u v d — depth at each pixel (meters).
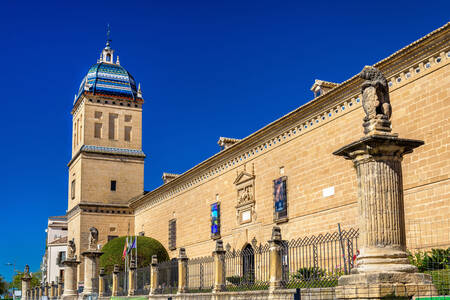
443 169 22.42
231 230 39.16
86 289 40.53
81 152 60.66
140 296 31.89
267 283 21.58
